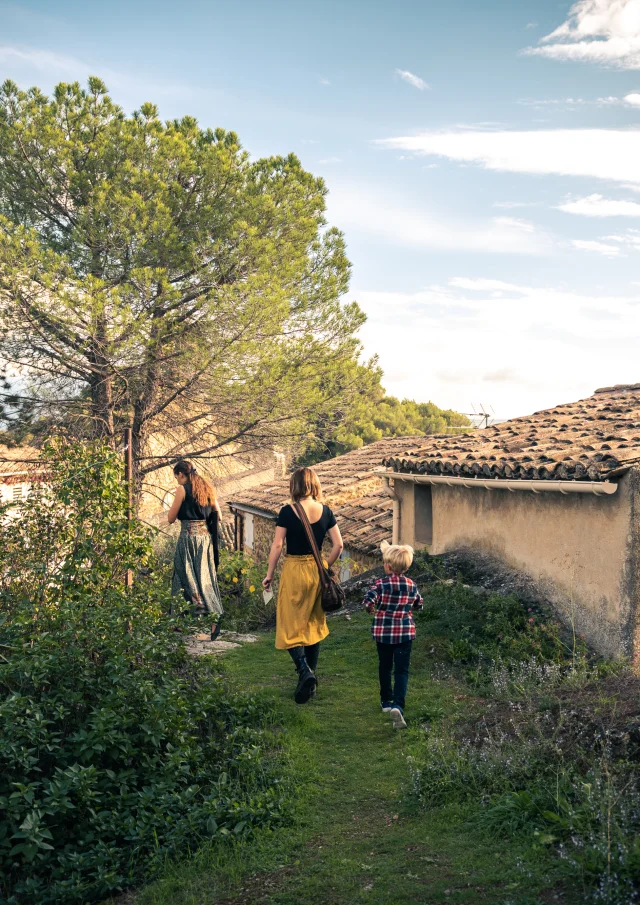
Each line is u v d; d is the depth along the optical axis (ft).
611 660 22.70
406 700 19.21
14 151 47.26
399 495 40.16
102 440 19.83
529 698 16.24
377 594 17.83
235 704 17.63
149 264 47.98
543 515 27.20
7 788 12.96
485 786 13.39
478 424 72.69
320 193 56.24
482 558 31.22
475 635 24.57
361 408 57.41
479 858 11.00
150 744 14.89
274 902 10.54
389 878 10.79
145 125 50.37
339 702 19.39
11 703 12.98
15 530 18.22
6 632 16.05
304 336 53.31
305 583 18.26
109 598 16.88
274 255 50.96
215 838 12.72
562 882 9.87
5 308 43.11
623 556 22.97
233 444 59.93
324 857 11.75
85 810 13.26
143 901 11.28
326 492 54.95
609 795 10.95
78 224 47.06
